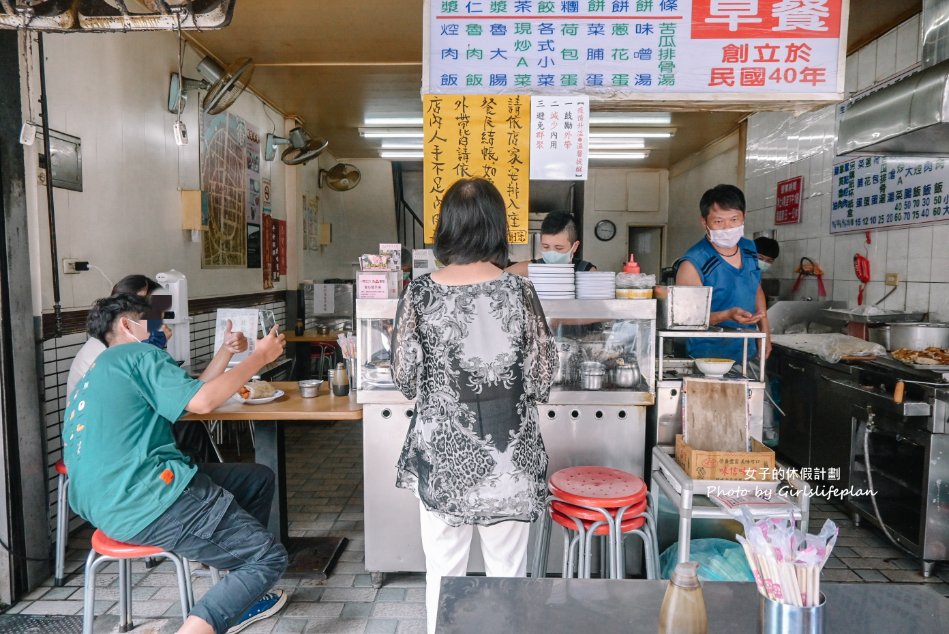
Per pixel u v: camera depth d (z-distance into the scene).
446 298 1.73
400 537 2.68
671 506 2.68
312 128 7.25
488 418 1.70
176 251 4.34
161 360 2.09
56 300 2.86
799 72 2.66
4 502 2.56
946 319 3.59
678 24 2.66
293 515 3.52
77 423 2.01
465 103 2.71
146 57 3.94
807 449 3.90
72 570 2.88
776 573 0.96
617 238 10.08
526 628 1.09
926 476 2.79
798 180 5.37
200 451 3.20
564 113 2.70
